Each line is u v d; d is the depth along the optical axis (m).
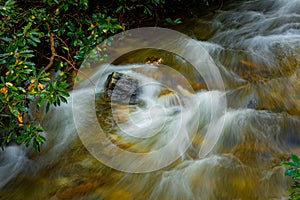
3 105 2.81
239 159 3.04
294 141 3.20
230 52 4.66
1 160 3.34
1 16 3.38
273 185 2.77
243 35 5.08
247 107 3.63
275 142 3.20
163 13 5.58
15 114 2.69
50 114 3.72
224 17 5.64
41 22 3.54
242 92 3.85
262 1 6.07
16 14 3.38
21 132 3.41
